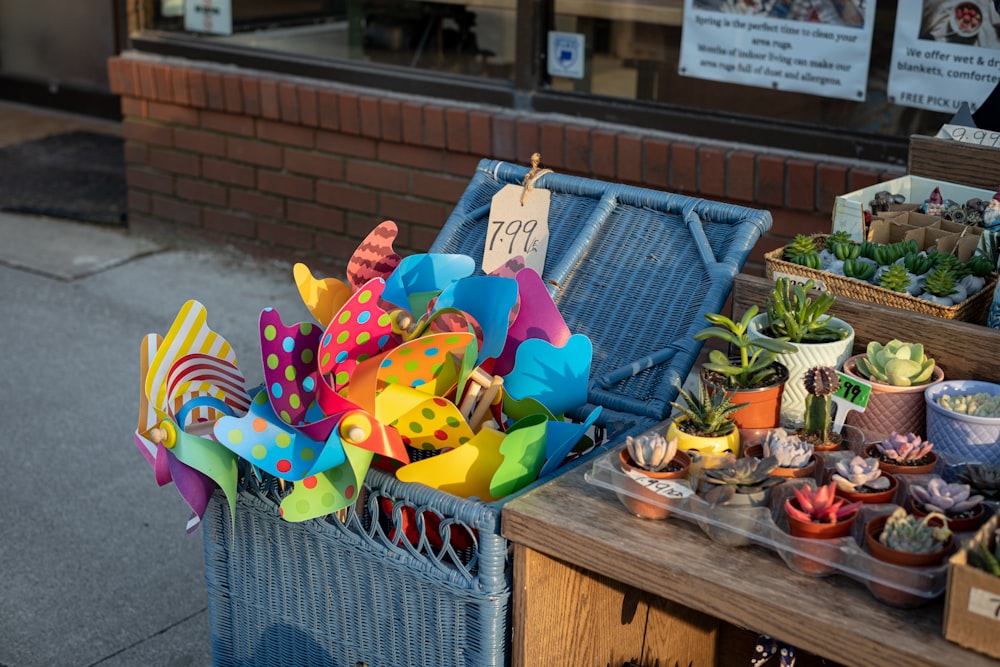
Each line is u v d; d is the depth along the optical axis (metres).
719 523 1.44
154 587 2.82
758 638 1.91
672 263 2.04
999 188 2.05
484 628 1.63
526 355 1.84
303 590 1.87
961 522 1.39
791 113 3.60
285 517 1.66
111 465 3.39
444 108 4.18
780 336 1.71
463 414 1.77
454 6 4.16
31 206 5.71
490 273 2.14
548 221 2.19
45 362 4.07
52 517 3.11
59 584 2.82
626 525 1.51
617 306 2.03
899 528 1.34
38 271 4.94
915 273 1.88
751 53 3.61
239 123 4.78
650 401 1.88
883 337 1.74
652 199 2.11
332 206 4.64
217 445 1.73
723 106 3.72
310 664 1.92
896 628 1.30
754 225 2.02
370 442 1.62
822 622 1.31
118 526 3.08
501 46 4.10
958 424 1.56
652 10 3.76
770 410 1.63
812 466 1.53
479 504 1.59
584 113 3.96
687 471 1.52
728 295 2.07
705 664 2.12
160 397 1.76
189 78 4.81
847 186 3.46
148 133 5.11
